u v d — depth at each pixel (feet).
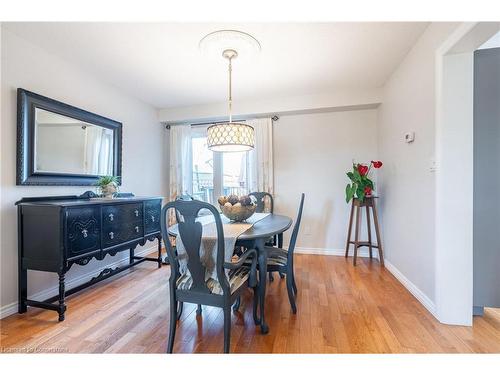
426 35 6.55
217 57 7.86
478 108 5.97
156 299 7.27
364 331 5.60
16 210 6.56
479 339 5.30
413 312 6.41
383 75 9.28
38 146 7.05
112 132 9.81
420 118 6.95
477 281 6.10
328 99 10.93
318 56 7.84
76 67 8.38
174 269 4.95
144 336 5.48
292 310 6.51
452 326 5.78
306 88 10.46
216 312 6.61
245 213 6.93
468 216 5.76
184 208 4.58
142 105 11.82
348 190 10.28
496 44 6.67
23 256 6.40
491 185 5.96
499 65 5.88
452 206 5.83
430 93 6.40
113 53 7.59
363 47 7.36
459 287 5.82
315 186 11.94
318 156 11.89
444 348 5.02
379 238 10.02
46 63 7.39
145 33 6.57
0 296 6.21
